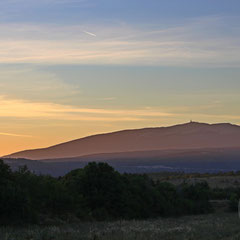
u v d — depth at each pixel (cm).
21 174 5575
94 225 5028
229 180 16212
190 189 9200
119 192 6719
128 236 3653
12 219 4803
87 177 6662
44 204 5575
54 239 3569
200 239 3759
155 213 7519
